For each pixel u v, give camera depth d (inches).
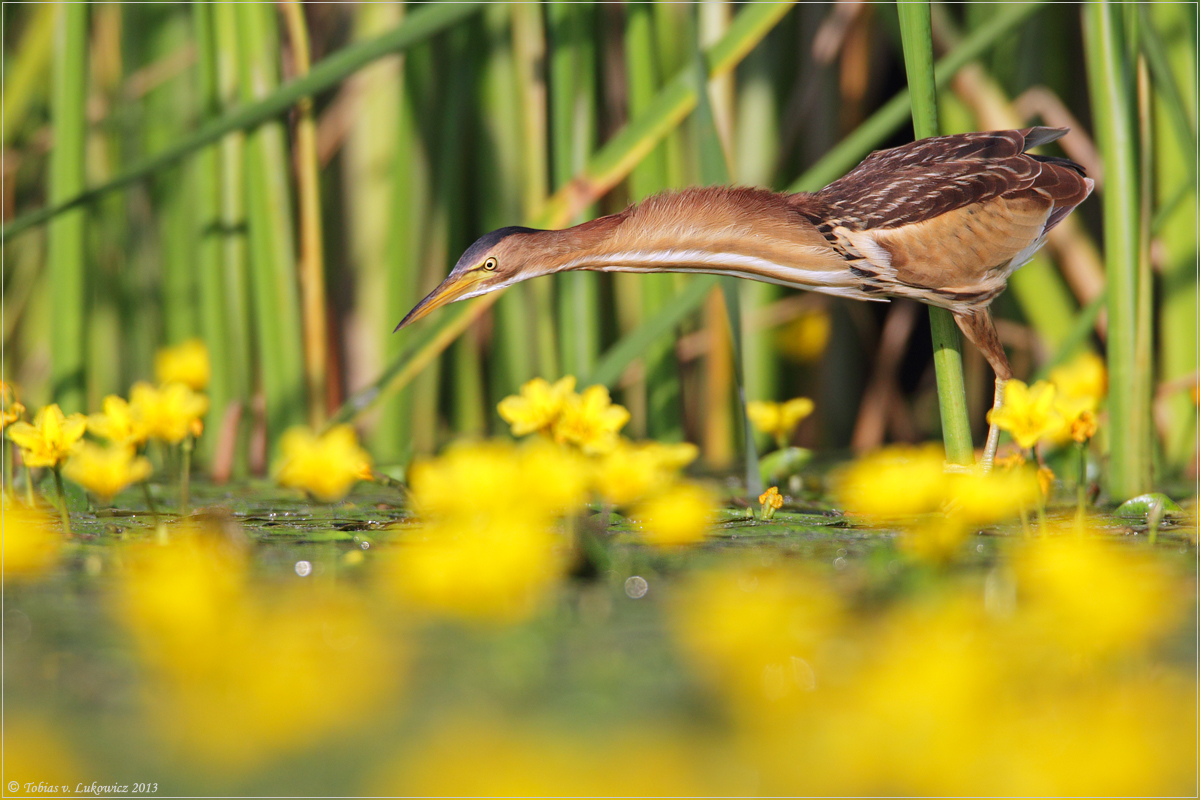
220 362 451.2
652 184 435.8
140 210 499.5
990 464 360.5
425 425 481.7
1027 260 366.6
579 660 191.3
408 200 454.0
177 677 183.3
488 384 503.8
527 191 450.6
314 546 279.3
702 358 492.1
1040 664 189.3
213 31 429.4
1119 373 356.2
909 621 211.5
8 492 339.9
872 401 508.1
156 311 505.4
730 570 253.6
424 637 202.7
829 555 270.4
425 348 399.9
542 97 446.6
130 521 312.3
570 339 441.4
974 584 238.2
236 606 219.3
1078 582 215.8
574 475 258.2
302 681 180.9
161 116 485.4
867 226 359.6
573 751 157.5
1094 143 483.2
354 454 306.5
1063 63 475.5
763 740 163.0
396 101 460.1
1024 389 274.8
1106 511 335.9
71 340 424.5
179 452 468.1
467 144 475.5
